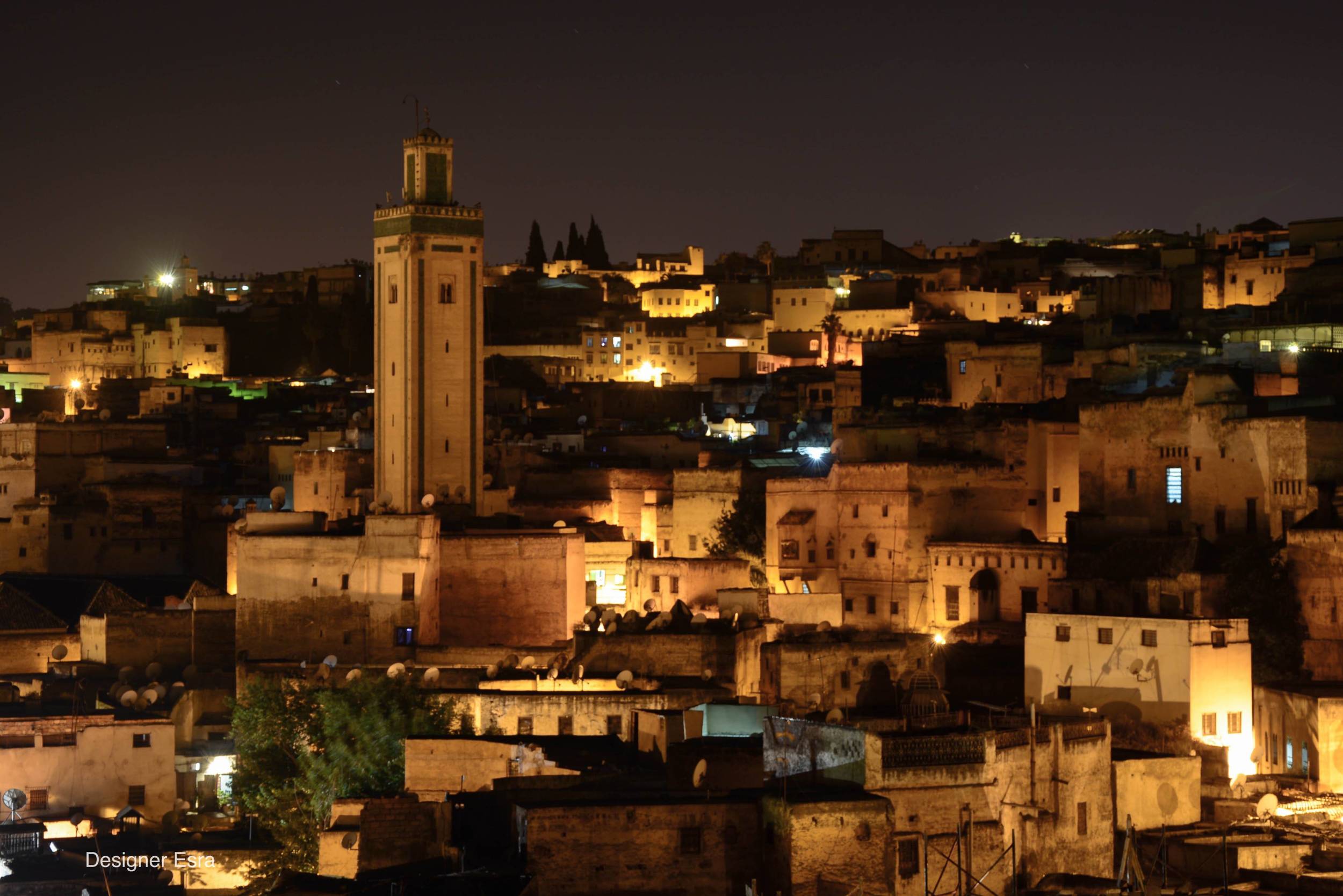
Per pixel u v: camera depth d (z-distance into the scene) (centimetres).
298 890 7581
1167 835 8775
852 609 15425
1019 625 14200
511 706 11000
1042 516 15488
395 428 17938
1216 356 16412
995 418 15975
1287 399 13975
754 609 13550
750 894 7075
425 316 17838
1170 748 10162
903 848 7875
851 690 12062
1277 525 13238
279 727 11538
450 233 17900
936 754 8075
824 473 16562
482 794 8194
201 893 10538
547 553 15288
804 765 8288
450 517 17088
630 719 10831
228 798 12288
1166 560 13100
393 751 10688
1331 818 9600
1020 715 10269
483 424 19075
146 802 12369
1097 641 10944
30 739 12238
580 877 7412
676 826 7475
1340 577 12350
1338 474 13212
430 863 7938
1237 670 10781
